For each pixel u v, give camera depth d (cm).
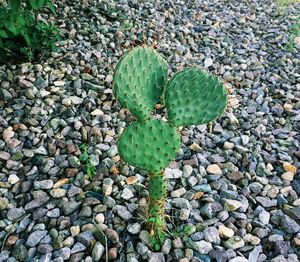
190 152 96
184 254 76
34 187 87
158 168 70
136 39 134
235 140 100
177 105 69
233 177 91
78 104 108
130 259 75
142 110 67
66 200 84
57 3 145
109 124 103
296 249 78
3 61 120
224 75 123
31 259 75
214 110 69
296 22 147
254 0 166
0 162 92
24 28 114
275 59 132
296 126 107
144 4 153
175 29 142
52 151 95
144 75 68
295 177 92
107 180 88
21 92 110
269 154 97
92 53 125
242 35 143
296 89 119
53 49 120
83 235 78
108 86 114
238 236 79
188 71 70
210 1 163
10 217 82
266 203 85
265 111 111
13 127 100
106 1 150
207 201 84
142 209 82
